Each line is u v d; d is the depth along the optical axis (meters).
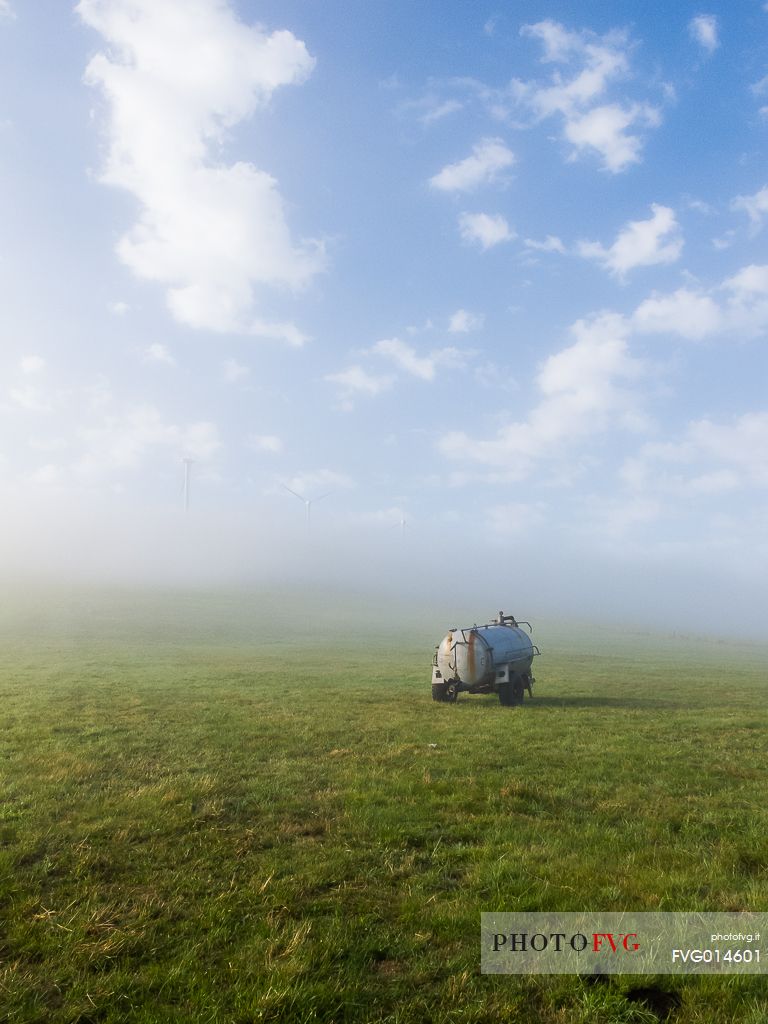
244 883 8.40
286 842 10.05
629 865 8.98
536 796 12.98
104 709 26.19
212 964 6.48
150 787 13.03
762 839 10.26
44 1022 5.59
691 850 9.74
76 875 8.53
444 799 12.46
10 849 9.27
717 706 32.56
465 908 7.61
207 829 10.48
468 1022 5.65
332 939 6.87
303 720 23.53
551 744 19.27
